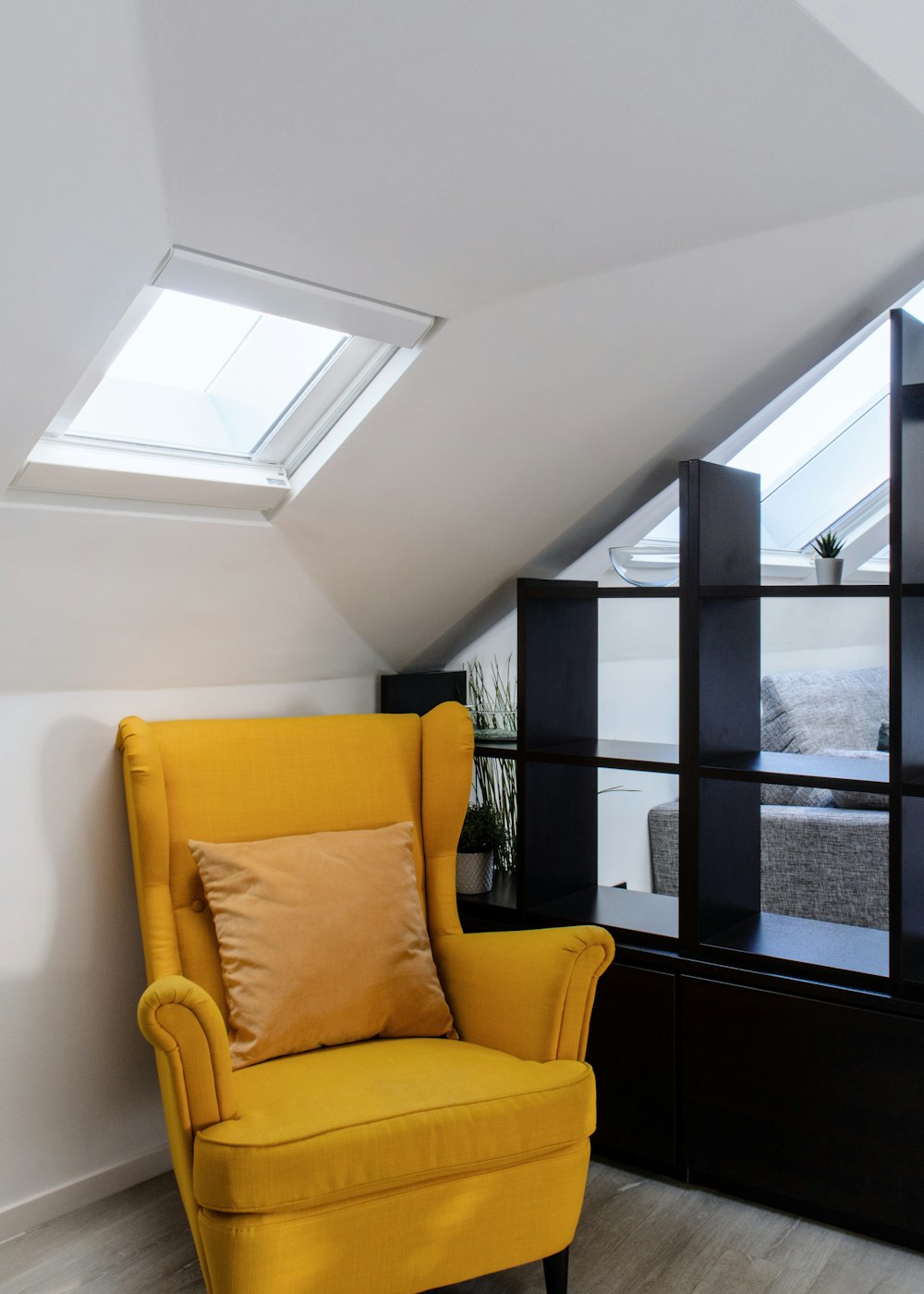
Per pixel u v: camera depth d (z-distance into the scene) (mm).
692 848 2361
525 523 2641
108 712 2271
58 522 1927
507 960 2113
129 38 1125
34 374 1570
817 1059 2158
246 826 2221
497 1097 1781
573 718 2842
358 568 2479
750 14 1236
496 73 1267
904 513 2100
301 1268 1615
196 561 2203
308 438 2107
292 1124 1656
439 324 1826
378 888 2158
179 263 1502
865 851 3438
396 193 1454
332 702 2824
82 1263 2020
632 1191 2305
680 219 1683
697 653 2369
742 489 2586
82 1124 2240
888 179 1701
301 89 1235
